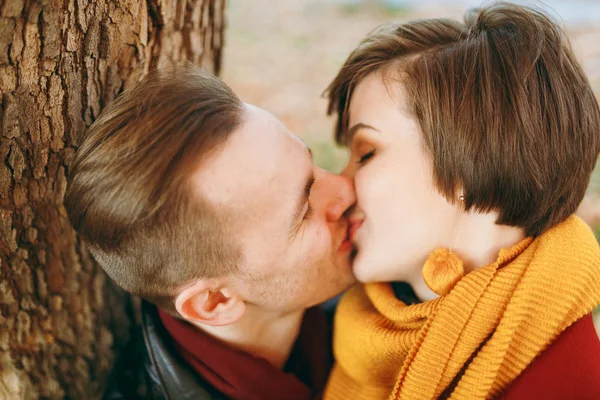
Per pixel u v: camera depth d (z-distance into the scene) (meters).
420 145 1.22
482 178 1.16
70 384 1.45
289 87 4.30
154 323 1.39
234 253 1.19
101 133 1.10
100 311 1.46
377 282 1.39
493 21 1.22
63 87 1.16
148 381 1.41
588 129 1.21
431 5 5.57
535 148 1.15
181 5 1.35
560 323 1.11
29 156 1.18
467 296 1.14
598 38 4.39
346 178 1.36
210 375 1.33
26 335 1.34
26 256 1.28
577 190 1.22
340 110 1.44
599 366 1.12
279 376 1.37
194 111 1.09
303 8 5.84
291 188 1.20
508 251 1.18
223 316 1.26
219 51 1.61
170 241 1.14
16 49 1.06
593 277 1.13
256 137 1.15
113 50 1.21
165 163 1.07
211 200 1.11
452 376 1.15
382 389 1.36
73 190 1.13
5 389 1.35
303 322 1.55
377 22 5.41
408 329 1.25
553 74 1.17
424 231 1.26
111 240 1.15
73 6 1.10
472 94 1.16
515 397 1.13
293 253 1.26
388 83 1.25
